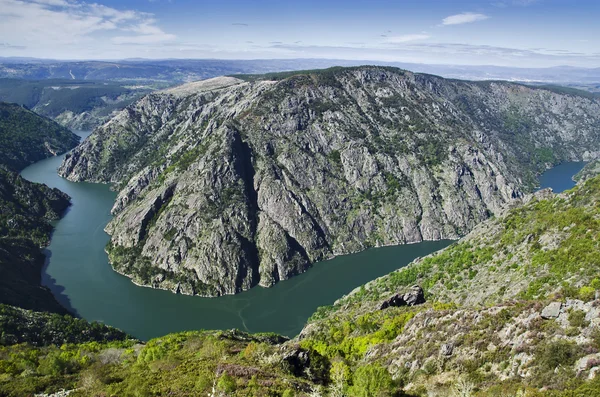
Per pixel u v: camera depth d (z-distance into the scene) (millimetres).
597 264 72562
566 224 93000
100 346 98250
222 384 48438
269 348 66250
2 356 78062
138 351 84688
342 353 71938
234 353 67375
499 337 50344
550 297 53594
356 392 49594
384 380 50594
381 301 100688
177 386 51250
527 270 87375
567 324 45219
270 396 46625
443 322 61031
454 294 100750
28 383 60469
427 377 51094
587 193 101875
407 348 60469
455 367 50344
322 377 58906
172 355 69438
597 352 39406
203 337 92500
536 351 43844
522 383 41250
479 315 56719
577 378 37844
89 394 54344
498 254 106250
